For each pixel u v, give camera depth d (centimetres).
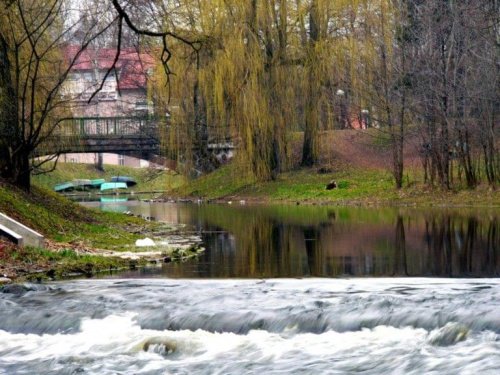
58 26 3700
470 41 4812
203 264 2081
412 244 2430
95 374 1086
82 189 10044
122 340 1234
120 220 3584
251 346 1175
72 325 1320
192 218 3944
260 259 2170
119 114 8631
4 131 3130
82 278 1817
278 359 1109
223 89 5088
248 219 3744
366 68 5159
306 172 5872
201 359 1136
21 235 2145
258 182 5809
